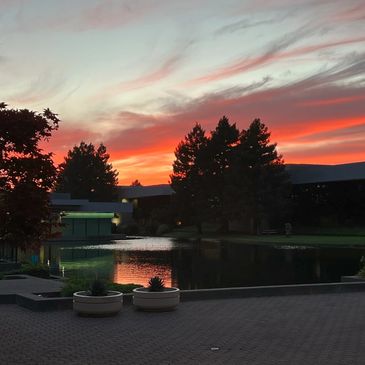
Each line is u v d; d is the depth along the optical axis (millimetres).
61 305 14438
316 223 82062
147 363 8609
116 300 13344
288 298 16359
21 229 8617
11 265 25844
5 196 8414
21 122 8453
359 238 63781
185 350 9508
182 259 37469
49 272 25453
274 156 79688
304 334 10859
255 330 11328
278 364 8453
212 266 32156
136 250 48219
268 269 30250
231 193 80750
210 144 91375
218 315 13305
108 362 8672
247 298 16359
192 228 101938
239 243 60125
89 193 129500
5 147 8547
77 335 10930
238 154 80750
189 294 15906
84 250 48562
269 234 80812
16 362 8680
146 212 116750
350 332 11039
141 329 11555
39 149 8734
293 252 44250
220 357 8961
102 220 82438
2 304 15695
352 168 77062
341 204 79000
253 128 79625
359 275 19797
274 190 78750
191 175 91938
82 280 17625
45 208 8695
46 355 9172
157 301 13781
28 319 12945
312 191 83062
